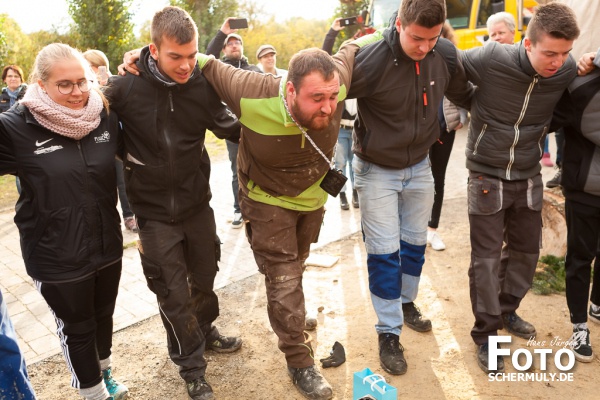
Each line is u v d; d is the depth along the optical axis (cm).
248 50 2370
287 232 292
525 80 288
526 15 933
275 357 343
